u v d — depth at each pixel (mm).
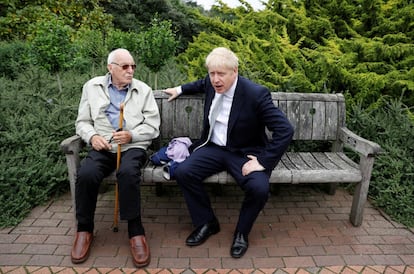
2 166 2895
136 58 5020
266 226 2719
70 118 3678
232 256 2338
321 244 2502
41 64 4090
